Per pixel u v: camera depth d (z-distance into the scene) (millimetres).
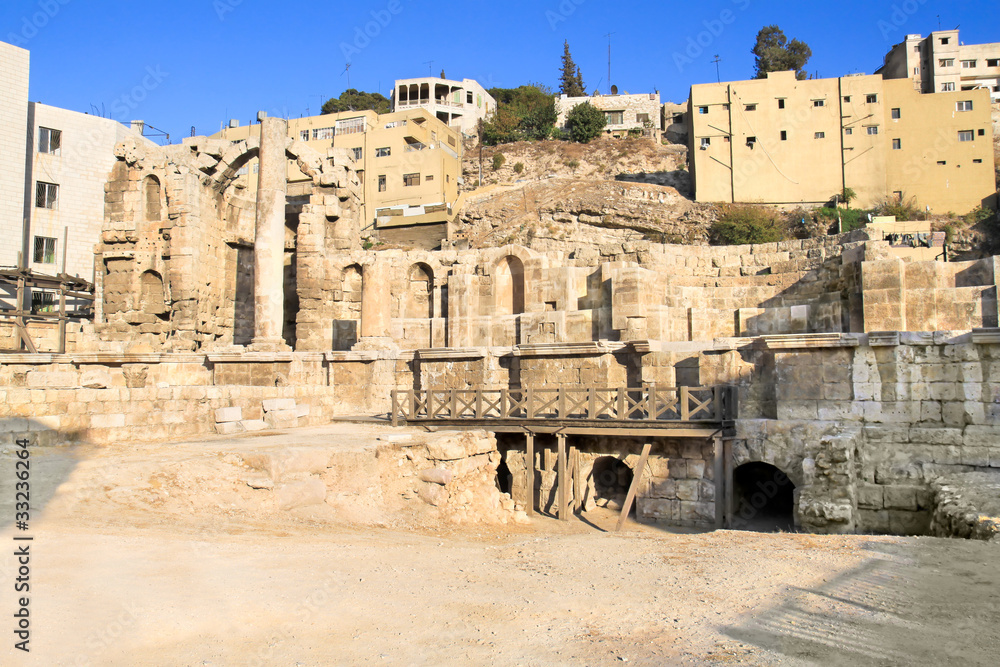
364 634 8383
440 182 70125
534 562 12422
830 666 7578
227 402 23141
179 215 37531
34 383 21469
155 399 20828
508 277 37375
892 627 8781
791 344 21672
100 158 48094
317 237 39094
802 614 9320
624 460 23172
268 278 33188
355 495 17531
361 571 11109
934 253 37531
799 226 60750
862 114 65000
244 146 38562
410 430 23219
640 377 25250
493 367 28406
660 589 10602
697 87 68812
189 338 36812
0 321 35094
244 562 11078
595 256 38156
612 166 85500
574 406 22359
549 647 8102
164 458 16016
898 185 64375
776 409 22156
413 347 38750
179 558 10945
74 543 11242
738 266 37844
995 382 19375
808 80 66375
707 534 15578
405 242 66812
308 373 30344
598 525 21609
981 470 18797
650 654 7902
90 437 18453
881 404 20609
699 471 22016
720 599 10047
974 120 63750
